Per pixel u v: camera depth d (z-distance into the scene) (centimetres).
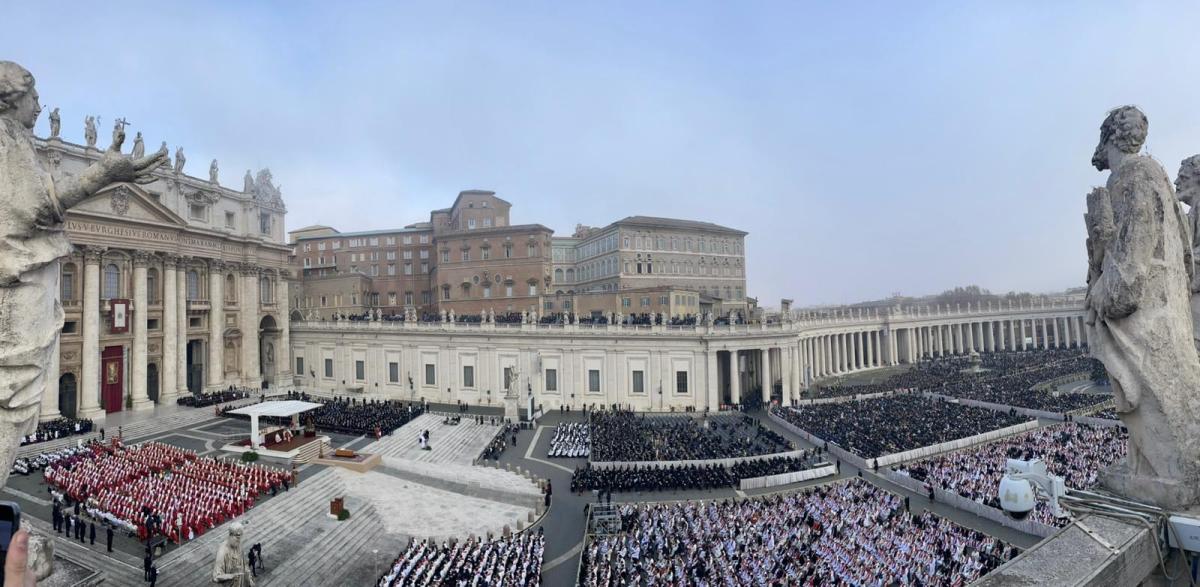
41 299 721
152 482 3888
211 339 7994
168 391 7106
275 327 9300
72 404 6203
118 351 6625
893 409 6988
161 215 7012
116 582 2781
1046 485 880
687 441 5691
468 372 8350
